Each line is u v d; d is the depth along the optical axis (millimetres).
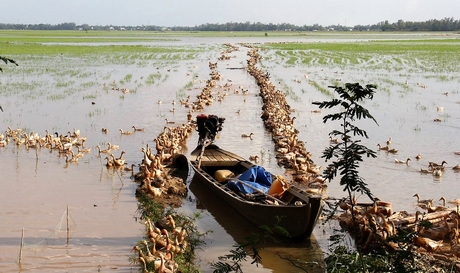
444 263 13180
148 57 85500
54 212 17547
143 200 18422
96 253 14570
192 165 21609
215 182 19797
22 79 52906
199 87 49281
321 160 24625
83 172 22250
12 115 34156
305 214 14992
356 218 15484
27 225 16391
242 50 108938
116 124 32094
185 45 126500
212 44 133750
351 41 152375
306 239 15797
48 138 26297
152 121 33156
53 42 129750
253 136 29719
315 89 48531
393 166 23469
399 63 75188
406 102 40906
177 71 63719
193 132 31234
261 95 44062
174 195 19609
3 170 22141
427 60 79750
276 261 14500
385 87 49344
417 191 20141
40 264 13859
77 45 116312
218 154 23297
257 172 19438
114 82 50750
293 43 137875
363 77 57844
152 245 14602
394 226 14531
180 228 15555
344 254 10930
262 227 11328
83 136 28844
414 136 29469
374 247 14016
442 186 20750
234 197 17484
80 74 58469
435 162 24109
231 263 14203
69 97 41906
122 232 16047
